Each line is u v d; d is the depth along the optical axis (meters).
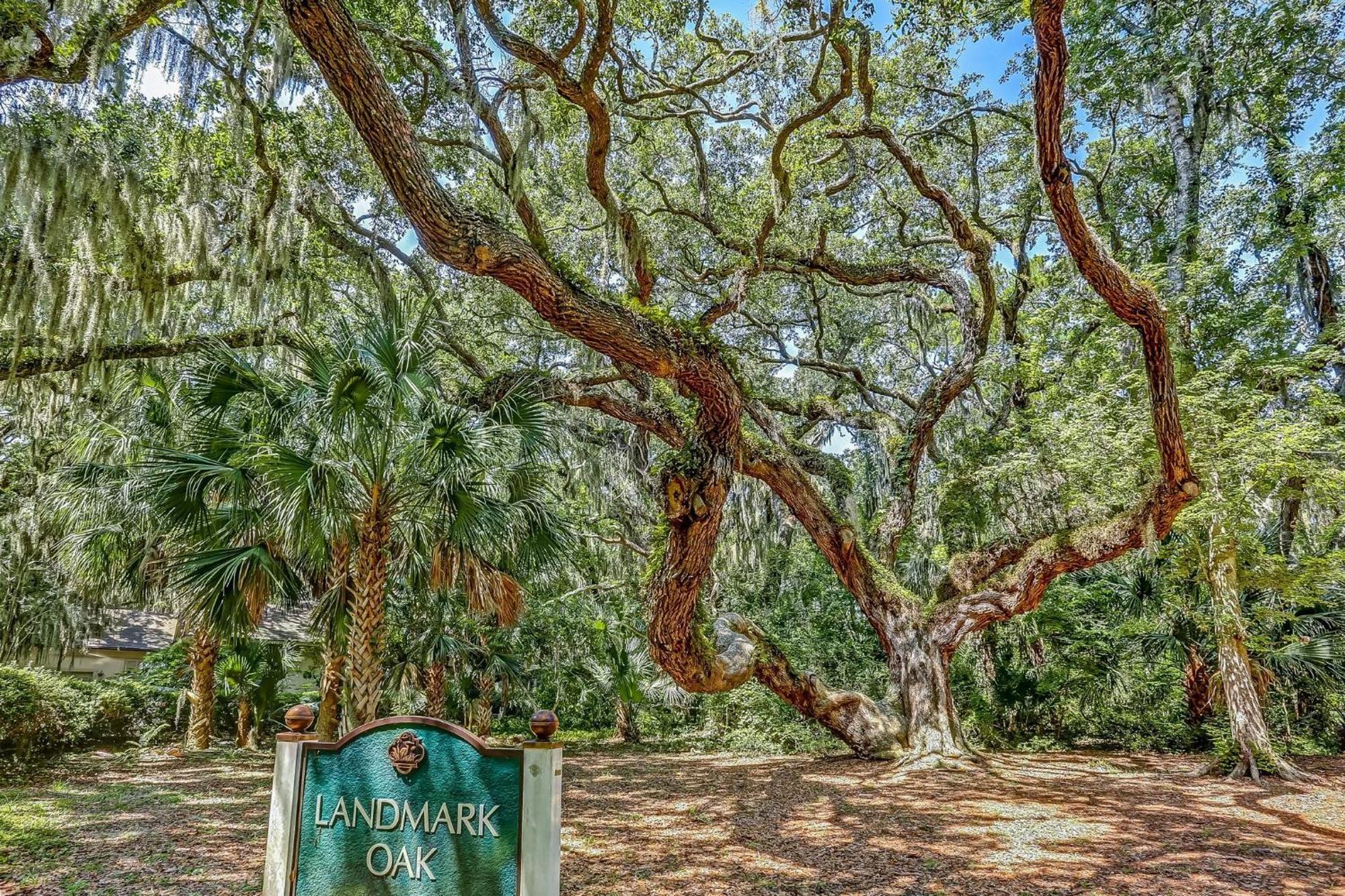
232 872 5.18
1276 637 10.40
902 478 11.80
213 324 11.18
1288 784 8.26
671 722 15.48
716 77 10.34
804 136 10.84
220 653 12.49
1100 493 9.92
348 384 6.52
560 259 5.14
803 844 5.91
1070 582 12.89
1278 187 11.68
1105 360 10.66
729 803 7.59
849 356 16.73
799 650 13.47
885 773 9.16
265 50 8.55
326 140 10.09
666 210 11.85
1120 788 8.20
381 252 11.86
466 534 7.04
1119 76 11.81
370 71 3.95
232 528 7.53
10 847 5.84
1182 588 10.67
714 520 6.44
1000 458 11.16
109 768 10.28
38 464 12.14
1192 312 10.70
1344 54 10.84
